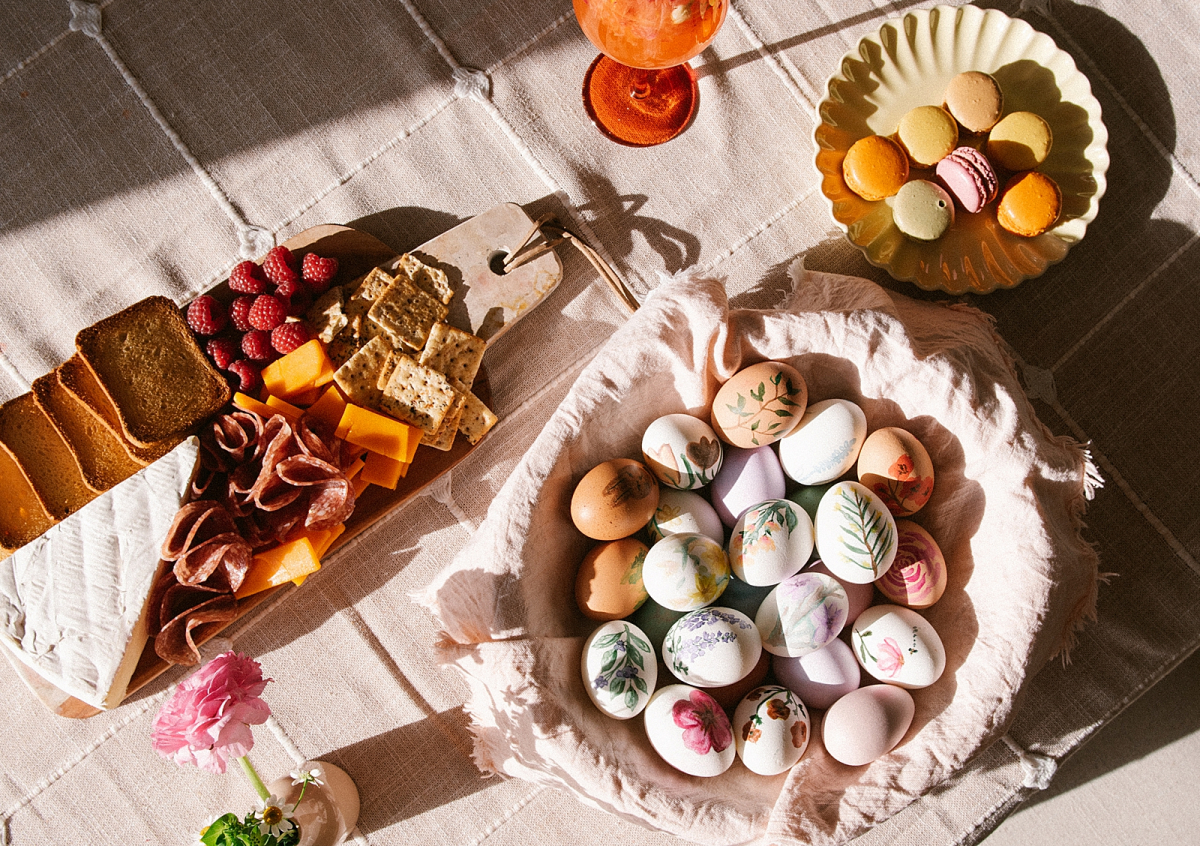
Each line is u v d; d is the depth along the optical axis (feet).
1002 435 2.95
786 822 2.85
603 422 2.99
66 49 3.21
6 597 3.03
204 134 3.22
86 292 3.21
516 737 2.91
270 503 2.97
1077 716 3.16
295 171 3.23
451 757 3.18
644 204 3.24
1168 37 3.22
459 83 3.22
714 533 3.02
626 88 3.21
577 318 3.22
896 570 2.96
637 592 2.96
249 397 3.06
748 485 3.01
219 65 3.23
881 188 3.06
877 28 3.22
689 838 2.90
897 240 3.12
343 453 3.06
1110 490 3.20
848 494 2.90
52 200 3.21
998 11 3.09
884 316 2.94
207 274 3.22
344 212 3.23
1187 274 3.22
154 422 3.05
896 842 3.14
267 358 3.08
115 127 3.22
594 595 2.95
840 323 2.94
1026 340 3.22
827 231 3.24
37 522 3.11
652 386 3.00
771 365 2.94
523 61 3.24
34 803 3.14
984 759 3.14
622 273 3.23
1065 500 3.04
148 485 3.02
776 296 3.23
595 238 3.23
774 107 3.24
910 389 2.99
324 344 3.10
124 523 3.02
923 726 2.97
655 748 2.92
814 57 3.24
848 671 2.96
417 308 3.11
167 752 2.72
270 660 3.17
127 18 3.22
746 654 2.88
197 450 3.03
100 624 3.02
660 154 3.24
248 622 3.16
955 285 3.12
